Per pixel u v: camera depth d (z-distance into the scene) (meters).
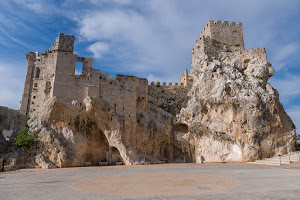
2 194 13.62
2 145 36.25
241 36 60.41
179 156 48.88
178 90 56.94
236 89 47.06
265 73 52.19
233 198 12.02
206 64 53.22
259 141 43.00
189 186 16.25
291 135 47.09
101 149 43.06
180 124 49.97
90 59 46.19
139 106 48.16
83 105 42.12
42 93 45.34
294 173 23.00
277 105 46.66
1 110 38.69
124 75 47.25
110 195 13.30
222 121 46.00
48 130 38.38
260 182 17.44
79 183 17.98
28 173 26.25
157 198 12.39
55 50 45.53
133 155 40.25
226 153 44.03
